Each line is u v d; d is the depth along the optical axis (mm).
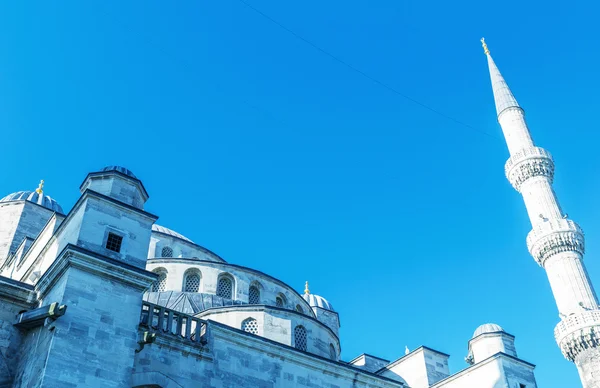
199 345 28906
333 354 42500
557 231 54812
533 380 40344
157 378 26578
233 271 45281
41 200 53812
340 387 34219
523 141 63031
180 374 27547
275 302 46531
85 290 24578
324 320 56031
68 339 23172
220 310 38125
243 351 31047
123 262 26016
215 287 43844
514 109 66125
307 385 32688
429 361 44625
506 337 44688
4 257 46844
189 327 29156
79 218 27125
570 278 53094
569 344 50531
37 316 23969
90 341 23656
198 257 51469
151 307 28109
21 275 40250
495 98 69188
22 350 25234
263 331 37719
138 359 26484
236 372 30062
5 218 49844
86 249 25188
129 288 26000
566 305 52344
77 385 22469
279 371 31922
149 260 44031
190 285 44094
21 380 23812
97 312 24438
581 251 55156
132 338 24922
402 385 37156
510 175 62062
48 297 25641
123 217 27906
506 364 39969
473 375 41031
